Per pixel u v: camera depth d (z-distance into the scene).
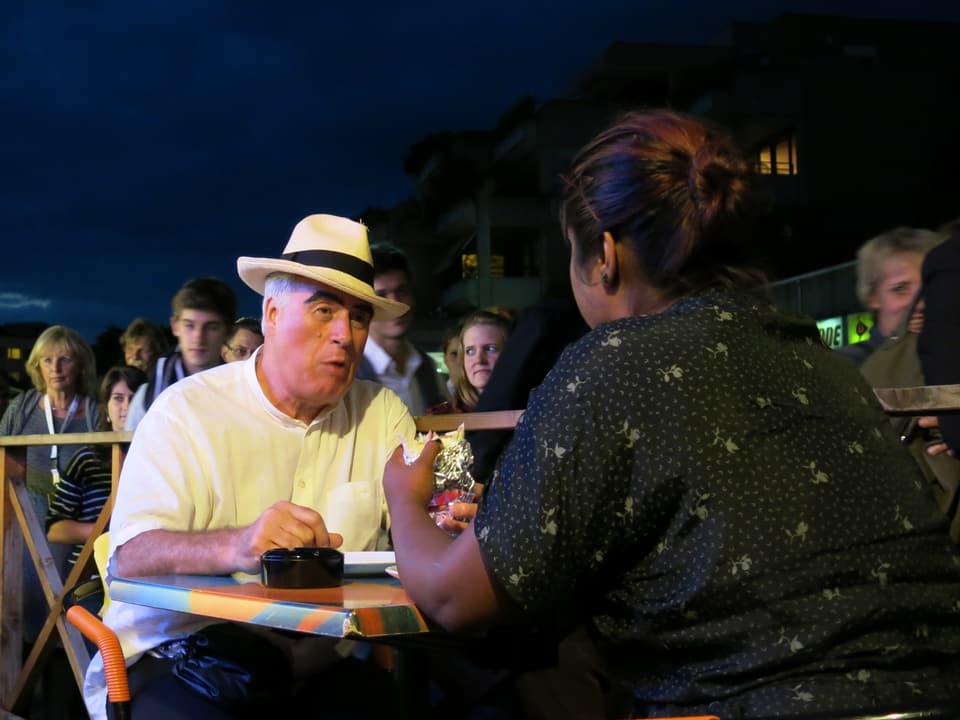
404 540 1.57
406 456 1.83
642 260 1.50
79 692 3.78
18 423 4.91
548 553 1.32
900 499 1.38
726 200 1.44
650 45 22.69
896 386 2.98
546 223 23.94
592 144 1.55
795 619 1.27
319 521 1.98
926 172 22.92
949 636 1.34
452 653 1.99
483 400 2.75
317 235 2.35
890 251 3.28
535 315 2.73
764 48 23.11
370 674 2.39
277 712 2.23
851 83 22.78
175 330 3.95
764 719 1.19
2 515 3.47
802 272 21.70
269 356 2.40
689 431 1.32
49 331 4.98
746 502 1.30
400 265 3.75
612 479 1.32
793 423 1.37
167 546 2.09
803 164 22.48
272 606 1.55
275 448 2.43
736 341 1.40
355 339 2.39
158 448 2.33
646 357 1.36
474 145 25.59
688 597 1.30
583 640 2.00
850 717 1.18
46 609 3.97
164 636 2.26
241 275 2.46
